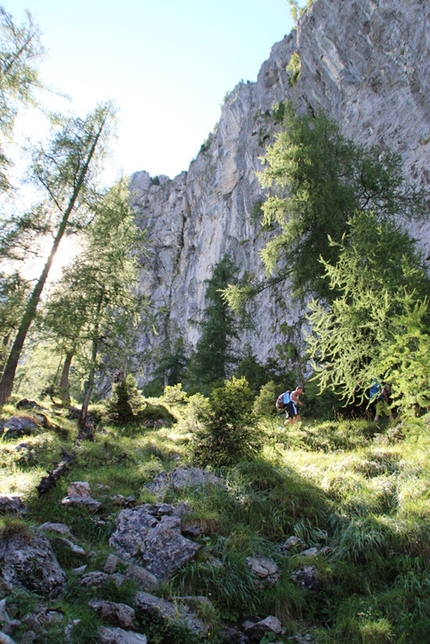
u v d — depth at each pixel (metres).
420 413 8.82
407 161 27.45
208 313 29.81
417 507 5.96
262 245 49.91
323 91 41.03
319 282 16.14
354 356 9.50
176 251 88.69
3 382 12.32
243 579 5.20
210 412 8.78
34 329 12.55
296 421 12.91
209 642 4.26
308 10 44.09
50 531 5.27
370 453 8.36
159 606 4.41
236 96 78.56
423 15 29.44
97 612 4.10
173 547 5.32
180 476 7.33
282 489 7.10
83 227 14.39
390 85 32.06
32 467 7.80
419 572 5.14
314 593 5.15
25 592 4.05
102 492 6.96
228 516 6.38
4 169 13.50
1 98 13.20
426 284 9.20
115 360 13.49
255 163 59.19
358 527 5.87
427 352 6.42
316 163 17.27
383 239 10.32
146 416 16.28
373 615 4.69
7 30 13.24
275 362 24.00
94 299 12.97
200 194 83.19
